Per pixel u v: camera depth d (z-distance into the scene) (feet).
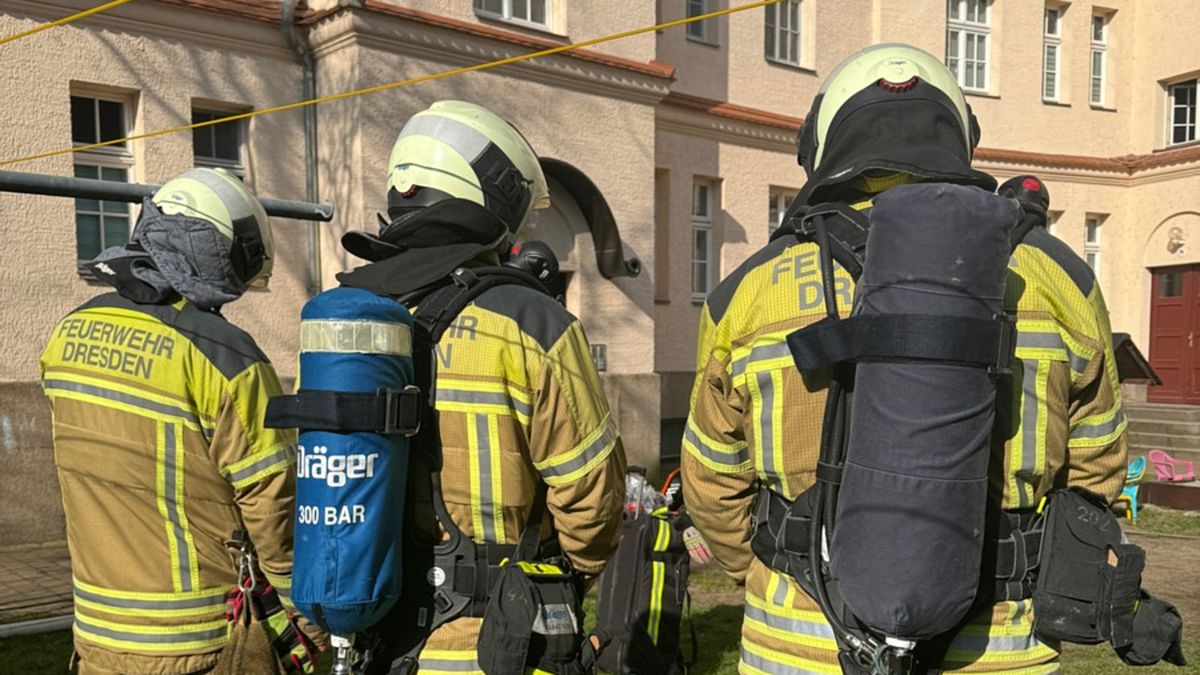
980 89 44.65
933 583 4.28
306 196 24.56
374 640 5.72
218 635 6.49
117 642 6.30
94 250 22.22
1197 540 23.80
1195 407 39.73
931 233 4.34
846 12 40.09
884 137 5.18
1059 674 5.08
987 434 4.37
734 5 36.24
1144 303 46.16
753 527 5.74
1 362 20.43
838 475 4.75
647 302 30.66
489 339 5.69
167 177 22.52
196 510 6.44
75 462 6.46
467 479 5.62
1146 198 46.14
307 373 5.16
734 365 5.38
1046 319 4.83
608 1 28.91
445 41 24.80
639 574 11.25
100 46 21.29
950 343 4.26
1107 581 4.74
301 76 24.36
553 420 5.73
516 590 5.39
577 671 5.66
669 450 34.60
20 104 20.35
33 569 18.86
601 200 27.68
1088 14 45.98
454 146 6.18
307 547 5.08
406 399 5.25
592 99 28.66
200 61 22.77
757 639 5.34
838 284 4.96
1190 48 44.42
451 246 6.10
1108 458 5.23
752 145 36.52
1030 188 5.38
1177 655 5.10
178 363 6.35
